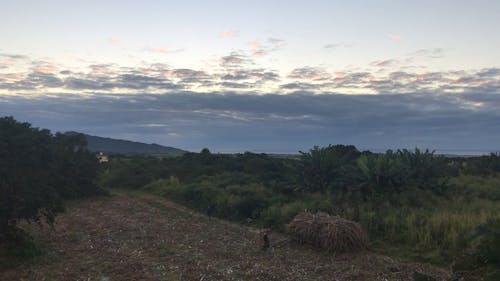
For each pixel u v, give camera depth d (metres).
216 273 8.05
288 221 12.60
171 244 10.59
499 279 5.01
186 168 27.12
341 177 15.75
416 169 15.20
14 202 8.98
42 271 8.14
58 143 19.27
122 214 15.27
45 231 12.05
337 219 10.30
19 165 9.29
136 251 9.80
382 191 13.80
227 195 16.53
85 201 18.53
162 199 19.69
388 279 7.66
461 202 13.21
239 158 28.02
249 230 12.63
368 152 22.58
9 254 8.78
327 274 7.99
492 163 21.33
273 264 8.71
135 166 27.42
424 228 10.54
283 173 21.03
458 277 5.80
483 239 6.15
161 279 7.65
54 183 17.11
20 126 10.02
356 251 9.68
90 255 9.44
